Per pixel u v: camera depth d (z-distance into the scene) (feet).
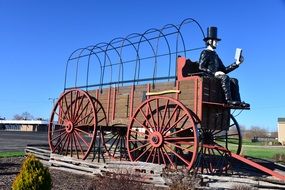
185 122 42.50
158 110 45.68
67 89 62.13
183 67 44.62
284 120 261.24
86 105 57.47
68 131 59.36
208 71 44.93
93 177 44.91
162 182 37.52
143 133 46.93
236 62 47.52
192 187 34.14
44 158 60.08
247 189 35.12
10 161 60.54
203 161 46.24
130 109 50.19
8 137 157.17
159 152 44.50
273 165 50.96
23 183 25.26
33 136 179.11
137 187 32.17
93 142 53.78
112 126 54.13
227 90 44.06
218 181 39.58
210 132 47.32
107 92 54.70
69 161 52.60
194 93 42.86
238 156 43.42
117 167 42.37
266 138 275.18
